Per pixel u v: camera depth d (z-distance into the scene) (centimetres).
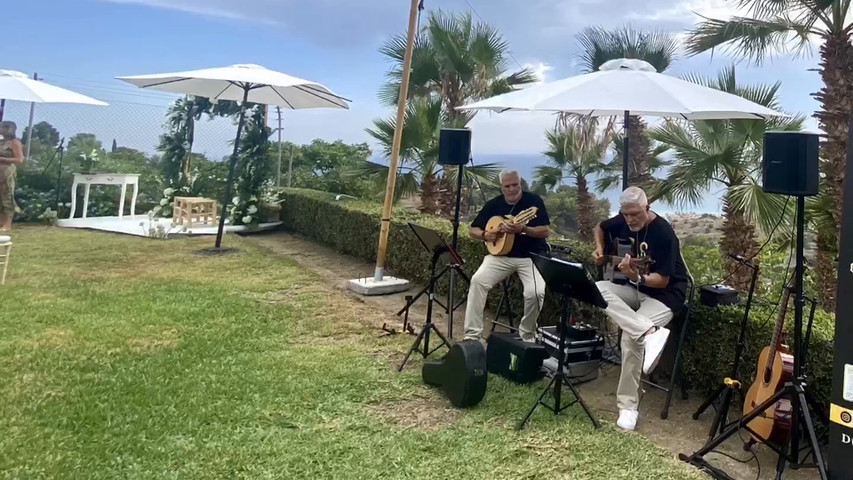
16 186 955
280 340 444
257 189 998
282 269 696
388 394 353
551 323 482
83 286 569
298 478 258
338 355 414
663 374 392
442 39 911
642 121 864
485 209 473
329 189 1157
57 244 795
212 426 300
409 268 667
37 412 303
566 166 985
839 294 239
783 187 263
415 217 733
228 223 988
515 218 434
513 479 264
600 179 974
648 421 339
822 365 298
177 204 965
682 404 363
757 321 332
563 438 305
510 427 317
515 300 516
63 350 394
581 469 275
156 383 348
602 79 388
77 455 264
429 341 453
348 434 300
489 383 380
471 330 431
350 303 563
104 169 1021
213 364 384
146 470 257
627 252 367
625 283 364
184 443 281
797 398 266
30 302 503
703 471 280
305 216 953
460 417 328
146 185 1083
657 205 705
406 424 316
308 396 343
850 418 236
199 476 255
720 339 352
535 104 371
